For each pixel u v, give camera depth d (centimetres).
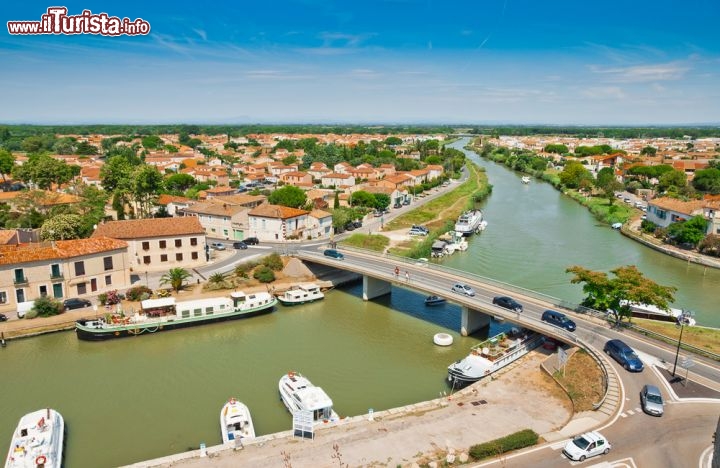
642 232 12925
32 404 5156
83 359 6231
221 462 3878
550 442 4012
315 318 7700
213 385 5578
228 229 11781
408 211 15225
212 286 8325
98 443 4491
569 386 5094
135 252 9031
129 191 12431
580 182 19512
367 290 8475
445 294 7094
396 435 4253
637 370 5041
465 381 5484
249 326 7375
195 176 19700
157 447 4444
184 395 5356
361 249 9906
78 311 7244
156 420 4872
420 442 4138
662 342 5778
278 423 4806
